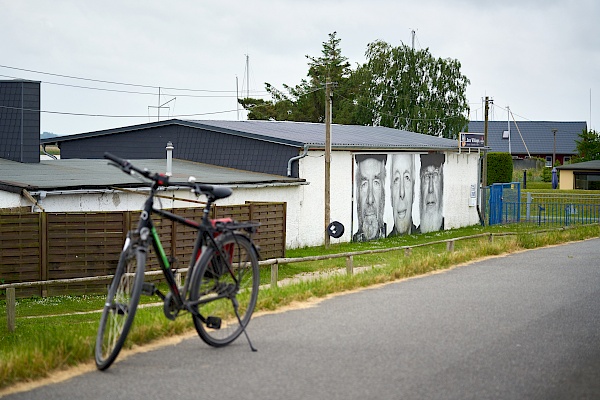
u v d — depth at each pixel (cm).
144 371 598
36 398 530
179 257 2092
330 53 8388
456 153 4150
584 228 3131
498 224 4572
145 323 741
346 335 733
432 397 546
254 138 3131
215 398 532
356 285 1109
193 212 2139
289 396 539
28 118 2595
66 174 2358
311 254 2742
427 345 700
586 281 1252
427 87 7419
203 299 654
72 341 646
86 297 1858
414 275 1322
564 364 653
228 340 681
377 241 3422
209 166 3194
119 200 2259
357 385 568
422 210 3881
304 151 3002
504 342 728
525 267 1507
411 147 3688
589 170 7362
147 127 3391
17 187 1995
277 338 717
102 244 1939
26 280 1861
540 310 922
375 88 7488
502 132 11225
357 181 3362
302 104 8075
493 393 561
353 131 3978
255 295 703
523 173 7931
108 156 593
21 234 1855
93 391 545
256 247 704
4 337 1217
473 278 1274
